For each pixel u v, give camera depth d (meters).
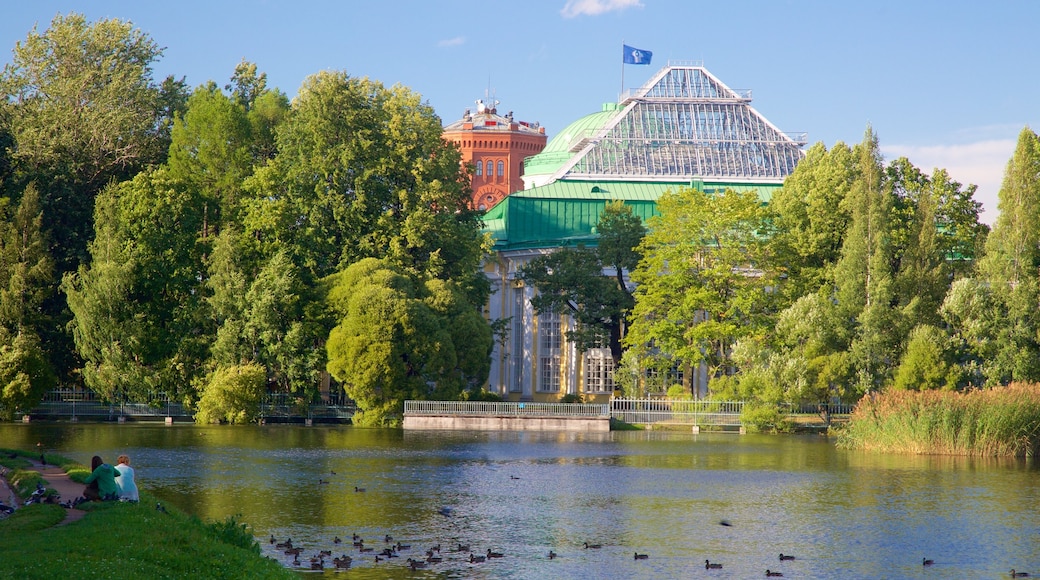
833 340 82.88
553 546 36.62
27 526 29.14
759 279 89.31
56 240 91.12
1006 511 44.50
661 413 86.38
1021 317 77.94
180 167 94.81
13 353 80.81
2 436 69.19
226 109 95.81
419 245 89.69
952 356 78.25
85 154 94.75
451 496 46.81
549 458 62.34
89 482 34.31
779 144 121.00
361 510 42.81
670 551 36.22
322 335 86.62
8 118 98.00
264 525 39.31
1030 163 80.31
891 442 66.69
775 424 82.06
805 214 91.56
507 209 111.19
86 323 83.56
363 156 90.75
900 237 86.62
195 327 87.56
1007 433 64.50
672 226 89.31
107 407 87.62
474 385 92.69
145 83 108.69
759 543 37.81
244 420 84.56
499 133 192.25
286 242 89.94
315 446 67.44
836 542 38.12
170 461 57.50
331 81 91.81
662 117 121.19
